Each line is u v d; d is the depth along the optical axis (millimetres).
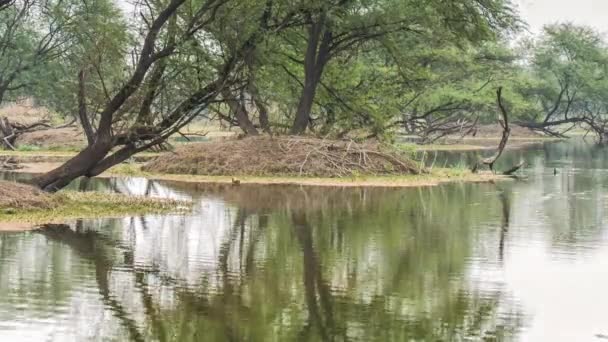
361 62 43156
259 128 38594
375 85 41344
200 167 33625
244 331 11008
